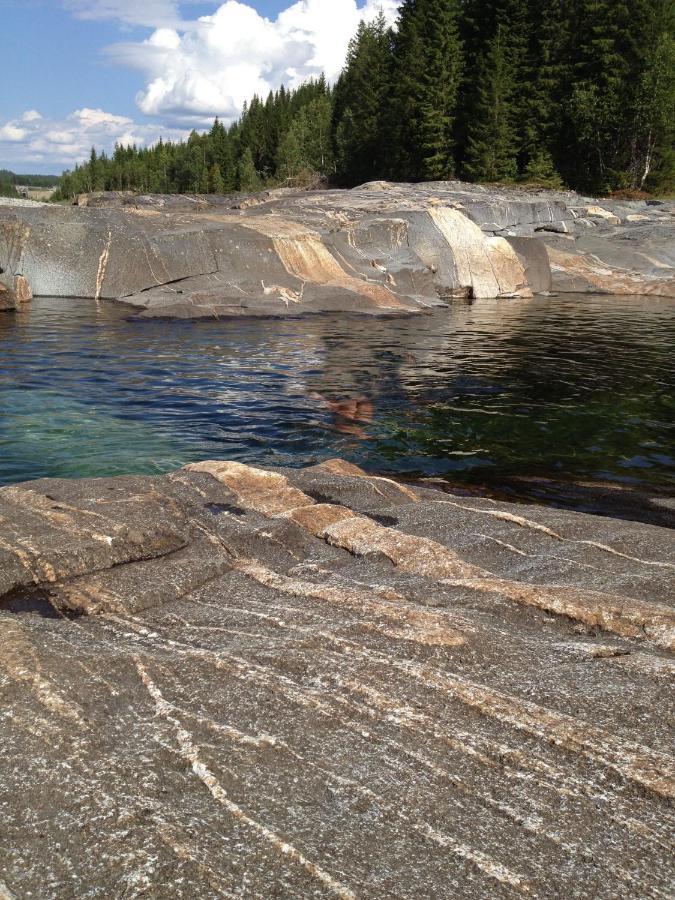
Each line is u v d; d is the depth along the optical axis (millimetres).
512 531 5160
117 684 2871
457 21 56656
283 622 3574
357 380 12352
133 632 3508
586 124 47812
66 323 16672
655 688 3002
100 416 9781
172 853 1963
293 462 8242
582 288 27125
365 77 68938
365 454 8648
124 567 4168
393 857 2047
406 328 17844
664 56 45562
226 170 92500
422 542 4625
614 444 9258
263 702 2807
